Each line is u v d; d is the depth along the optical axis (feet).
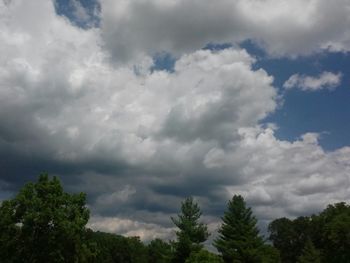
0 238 175.42
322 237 403.54
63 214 176.65
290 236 451.53
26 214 175.52
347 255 357.61
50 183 185.06
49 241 173.47
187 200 230.68
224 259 253.03
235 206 263.49
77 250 180.45
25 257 174.09
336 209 411.75
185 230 225.35
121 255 468.34
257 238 258.78
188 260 205.46
